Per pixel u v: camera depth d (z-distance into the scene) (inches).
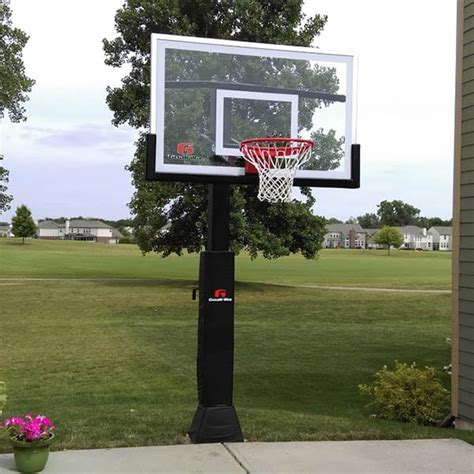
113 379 418.3
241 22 1013.8
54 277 1441.9
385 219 6097.4
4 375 432.1
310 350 539.8
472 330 259.1
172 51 212.2
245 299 972.6
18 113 948.0
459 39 269.6
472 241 260.1
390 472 179.9
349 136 227.9
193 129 213.0
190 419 250.4
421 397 277.7
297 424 243.8
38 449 172.6
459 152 267.7
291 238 1135.0
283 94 221.9
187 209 1114.1
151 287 1144.8
